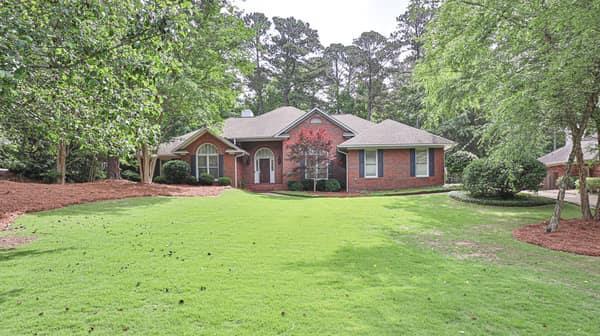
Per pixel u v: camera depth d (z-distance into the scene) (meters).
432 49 10.82
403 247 6.60
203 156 22.41
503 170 12.38
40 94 5.72
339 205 12.89
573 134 8.47
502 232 8.15
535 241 7.06
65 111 6.14
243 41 19.39
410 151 19.88
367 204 13.16
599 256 5.98
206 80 17.81
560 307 3.81
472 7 9.41
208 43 17.38
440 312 3.69
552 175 23.28
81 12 4.68
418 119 34.62
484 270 5.16
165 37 4.95
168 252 6.07
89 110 6.09
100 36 5.19
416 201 13.93
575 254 6.14
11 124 7.14
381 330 3.32
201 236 7.39
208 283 4.54
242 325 3.42
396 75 42.97
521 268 5.29
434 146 19.58
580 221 8.90
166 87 15.12
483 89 10.05
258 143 23.66
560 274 5.00
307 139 20.56
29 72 4.58
